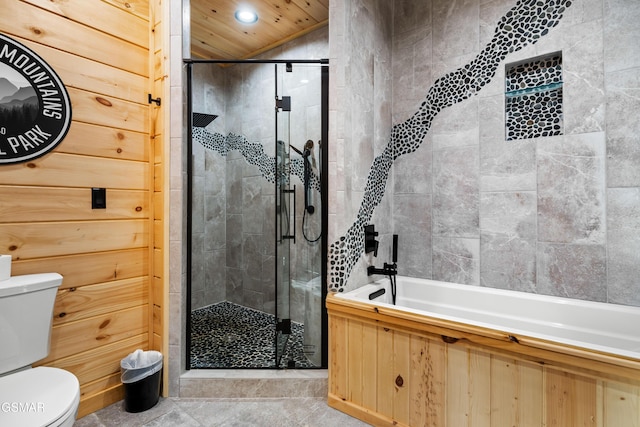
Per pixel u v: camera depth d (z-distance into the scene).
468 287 2.08
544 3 1.89
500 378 1.26
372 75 2.22
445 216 2.26
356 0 2.03
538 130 1.93
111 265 1.71
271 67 3.06
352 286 2.00
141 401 1.64
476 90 2.13
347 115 1.92
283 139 2.06
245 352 2.21
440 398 1.40
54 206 1.50
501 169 2.04
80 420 1.57
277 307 1.98
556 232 1.87
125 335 1.78
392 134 2.48
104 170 1.67
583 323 1.69
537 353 1.17
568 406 1.13
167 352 1.78
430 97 2.32
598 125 1.73
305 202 2.05
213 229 3.38
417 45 2.37
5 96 1.35
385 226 2.40
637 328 1.55
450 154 2.24
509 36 2.01
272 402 1.75
